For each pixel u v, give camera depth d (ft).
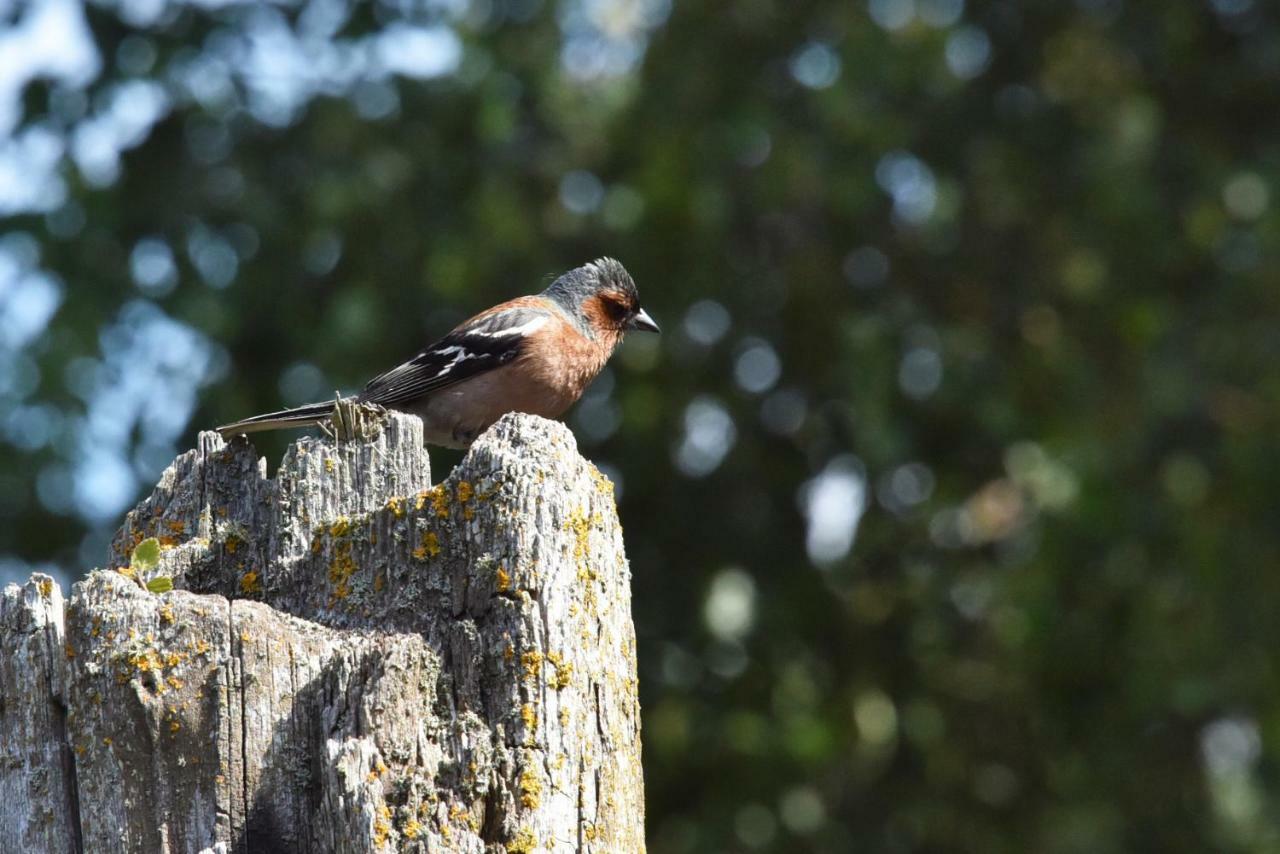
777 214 46.11
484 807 14.66
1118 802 45.16
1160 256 46.91
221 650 14.90
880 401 41.57
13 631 15.38
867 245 47.16
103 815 14.69
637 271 45.27
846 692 42.78
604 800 15.48
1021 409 44.96
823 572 44.06
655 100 45.80
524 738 14.96
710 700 42.22
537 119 46.47
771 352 45.98
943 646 43.60
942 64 46.68
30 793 14.99
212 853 14.19
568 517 15.88
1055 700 45.19
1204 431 45.60
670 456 45.01
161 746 14.70
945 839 43.98
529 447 16.11
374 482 17.38
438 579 15.76
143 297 45.11
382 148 45.55
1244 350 45.34
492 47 45.24
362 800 14.02
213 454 17.84
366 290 43.24
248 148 46.29
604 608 16.08
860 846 42.70
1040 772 45.24
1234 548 44.47
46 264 44.52
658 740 41.09
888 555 44.52
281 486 17.24
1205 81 49.98
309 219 45.34
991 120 47.39
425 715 14.80
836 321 45.75
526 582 15.43
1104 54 48.85
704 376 45.47
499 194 44.86
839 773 43.34
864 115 44.52
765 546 44.68
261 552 17.06
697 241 44.93
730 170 45.32
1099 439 44.11
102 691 14.87
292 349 45.55
